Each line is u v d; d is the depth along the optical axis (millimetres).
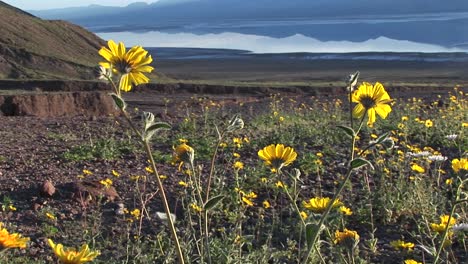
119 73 2223
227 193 6938
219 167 8617
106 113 23828
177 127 14172
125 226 6031
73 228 6039
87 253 2037
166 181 7996
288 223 6008
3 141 12016
